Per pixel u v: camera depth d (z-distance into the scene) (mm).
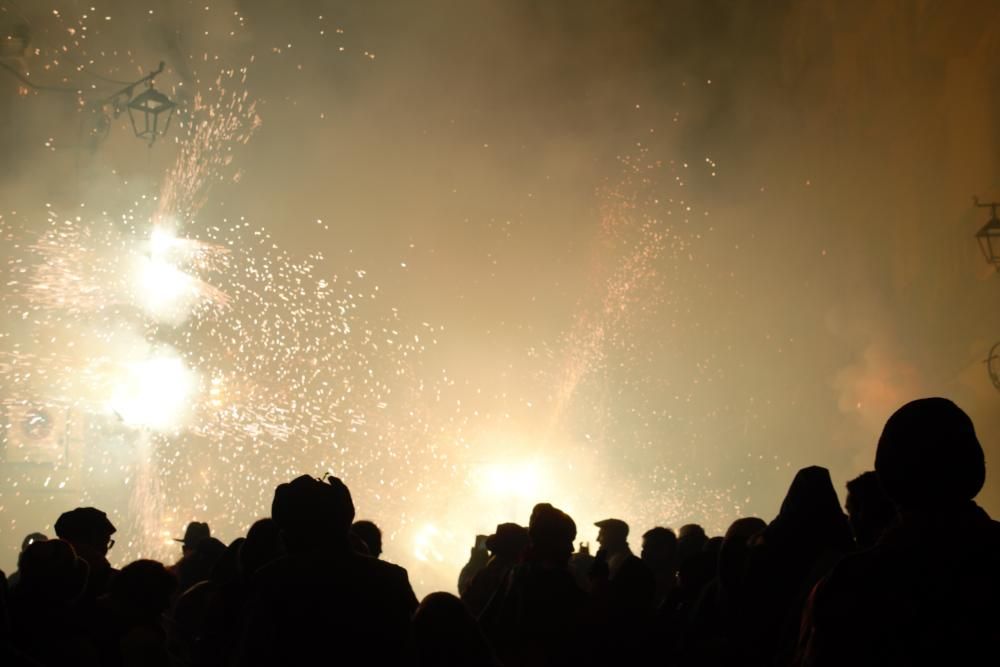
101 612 5562
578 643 5500
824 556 4699
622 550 8273
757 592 4891
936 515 2979
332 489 4102
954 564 2875
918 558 2900
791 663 3211
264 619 3883
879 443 3123
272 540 5359
